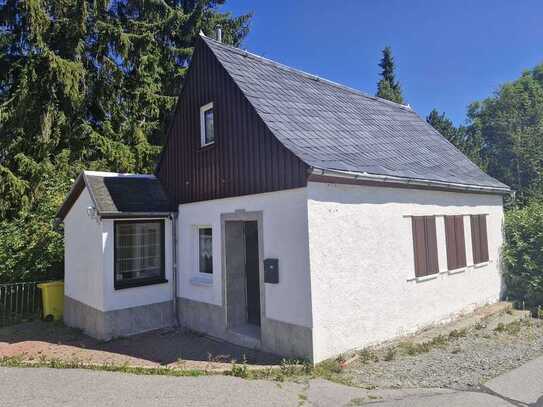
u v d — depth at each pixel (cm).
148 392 559
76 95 1711
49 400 532
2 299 1142
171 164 1057
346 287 718
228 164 855
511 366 669
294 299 691
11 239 1195
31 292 1174
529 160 2562
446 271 953
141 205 966
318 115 940
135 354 785
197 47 995
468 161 1263
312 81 1171
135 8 2112
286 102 907
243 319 886
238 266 885
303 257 676
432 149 1186
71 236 1053
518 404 524
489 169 2930
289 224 703
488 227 1134
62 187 1431
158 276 992
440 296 930
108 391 563
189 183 983
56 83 1697
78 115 1838
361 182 748
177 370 657
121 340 893
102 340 889
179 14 2105
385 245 800
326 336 681
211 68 938
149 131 2044
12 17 1703
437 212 946
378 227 788
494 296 1121
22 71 1648
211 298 900
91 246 949
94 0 1820
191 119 995
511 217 1219
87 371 656
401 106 1516
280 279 718
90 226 959
